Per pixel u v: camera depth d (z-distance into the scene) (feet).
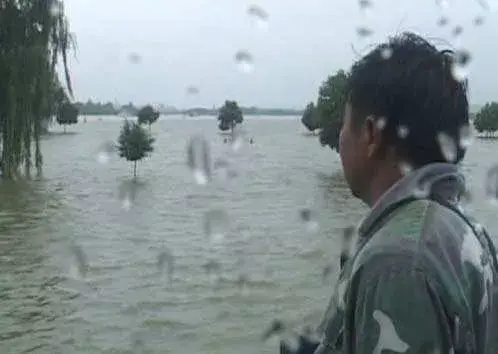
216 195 81.71
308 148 170.81
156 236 53.78
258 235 52.44
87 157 142.61
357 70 4.76
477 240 4.36
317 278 36.65
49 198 80.12
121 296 33.91
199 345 26.14
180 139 167.84
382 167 4.67
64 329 28.30
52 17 92.89
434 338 3.70
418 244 3.97
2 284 36.58
